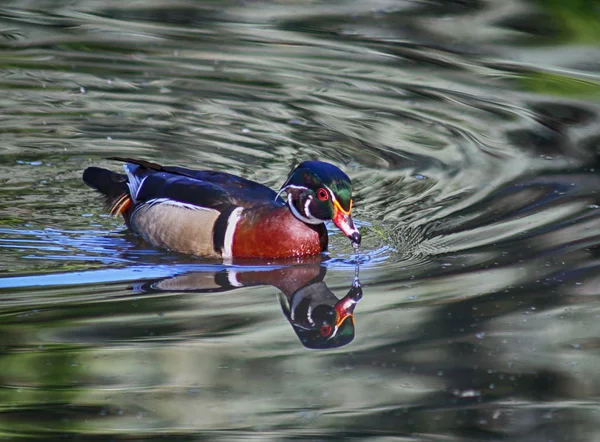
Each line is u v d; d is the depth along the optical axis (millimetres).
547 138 16156
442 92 18125
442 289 11203
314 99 17812
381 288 11367
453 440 8242
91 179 14367
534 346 9758
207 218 12750
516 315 10445
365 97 17875
